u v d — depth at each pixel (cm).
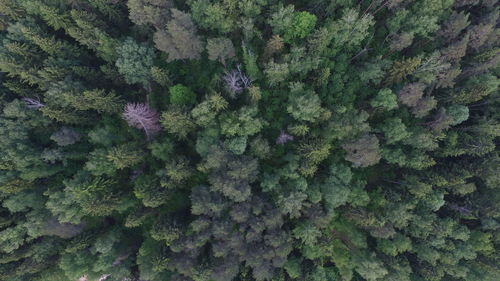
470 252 4528
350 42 4488
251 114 4269
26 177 4338
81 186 4191
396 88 4650
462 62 4681
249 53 4344
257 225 4216
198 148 4334
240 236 4297
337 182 4438
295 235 4369
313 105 4094
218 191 4447
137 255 4653
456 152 4600
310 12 4691
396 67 4344
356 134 4362
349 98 4634
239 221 4256
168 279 4606
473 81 4566
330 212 4400
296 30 4334
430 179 4603
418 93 4238
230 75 4297
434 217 4572
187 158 4659
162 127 4694
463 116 4453
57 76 4347
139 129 4653
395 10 4516
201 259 4547
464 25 4284
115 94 4606
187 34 3988
